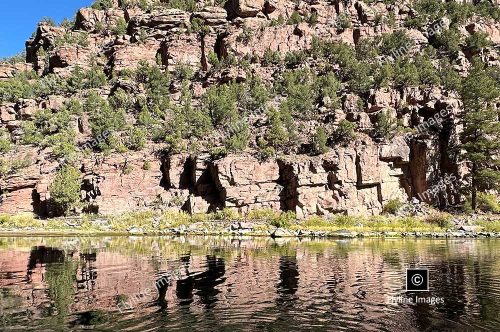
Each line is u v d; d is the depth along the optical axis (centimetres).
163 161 7906
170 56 11762
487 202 6788
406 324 1464
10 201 7531
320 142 7225
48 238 5153
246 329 1409
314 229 5891
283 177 7094
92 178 7538
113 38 13012
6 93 11075
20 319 1534
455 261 2955
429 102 8056
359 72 9388
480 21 11688
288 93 9431
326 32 11831
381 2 12725
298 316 1562
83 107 10231
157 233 5947
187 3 13300
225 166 7019
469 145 6738
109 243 4406
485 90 6819
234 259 3088
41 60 13075
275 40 11575
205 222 6544
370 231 5719
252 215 6725
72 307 1703
